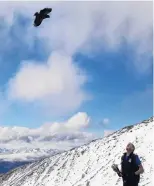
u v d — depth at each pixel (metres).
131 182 11.47
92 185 80.44
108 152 101.19
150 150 80.75
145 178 64.88
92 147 115.38
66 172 105.19
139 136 96.12
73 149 127.38
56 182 101.06
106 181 78.81
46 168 121.25
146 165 72.00
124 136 105.50
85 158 108.69
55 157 130.50
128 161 11.56
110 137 115.12
